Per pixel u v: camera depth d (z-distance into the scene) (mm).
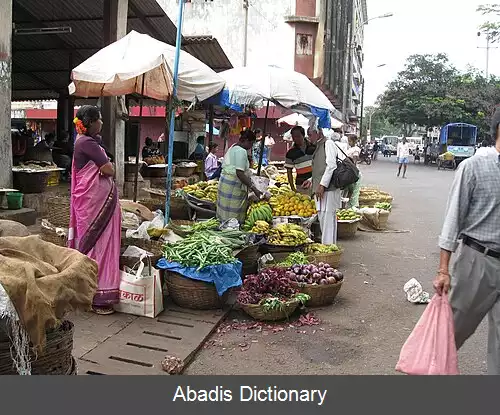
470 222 3160
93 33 13758
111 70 5695
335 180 7309
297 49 26078
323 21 26031
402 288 6422
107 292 4930
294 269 5746
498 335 3156
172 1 23109
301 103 7613
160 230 5914
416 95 47344
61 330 2869
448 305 3176
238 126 11195
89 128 4816
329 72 27312
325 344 4574
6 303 2395
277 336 4730
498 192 3068
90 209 4805
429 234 10523
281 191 8469
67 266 2898
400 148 26938
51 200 6281
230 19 26188
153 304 4945
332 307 5582
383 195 12977
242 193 6926
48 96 20234
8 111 7773
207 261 5125
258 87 7488
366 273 7133
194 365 4098
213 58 14047
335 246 7172
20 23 13156
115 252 4977
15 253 2805
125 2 10469
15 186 9031
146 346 4297
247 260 6242
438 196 17984
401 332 4914
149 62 5727
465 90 45219
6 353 2584
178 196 8312
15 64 16359
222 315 5102
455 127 38344
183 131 16406
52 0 11852
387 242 9531
